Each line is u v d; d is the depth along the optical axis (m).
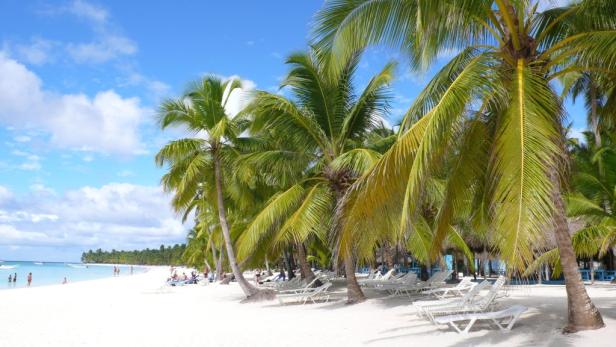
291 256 37.66
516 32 7.42
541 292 16.20
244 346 9.04
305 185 16.50
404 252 26.98
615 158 16.09
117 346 9.73
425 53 8.09
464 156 8.70
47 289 33.28
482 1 7.09
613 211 17.05
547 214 5.20
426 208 18.17
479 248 24.30
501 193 5.59
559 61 8.11
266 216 14.09
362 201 7.11
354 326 10.47
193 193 18.92
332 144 14.50
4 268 120.12
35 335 11.41
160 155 16.92
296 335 9.85
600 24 7.88
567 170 8.17
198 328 11.75
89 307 18.86
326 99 14.15
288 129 14.47
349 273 15.17
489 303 9.39
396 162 6.78
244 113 17.08
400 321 10.73
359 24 7.79
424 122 6.77
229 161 18.52
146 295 25.53
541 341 7.41
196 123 17.98
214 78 18.14
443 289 14.18
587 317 7.65
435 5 6.67
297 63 13.83
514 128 5.93
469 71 6.83
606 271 23.94
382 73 13.64
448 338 8.31
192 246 65.31
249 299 17.97
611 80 8.26
